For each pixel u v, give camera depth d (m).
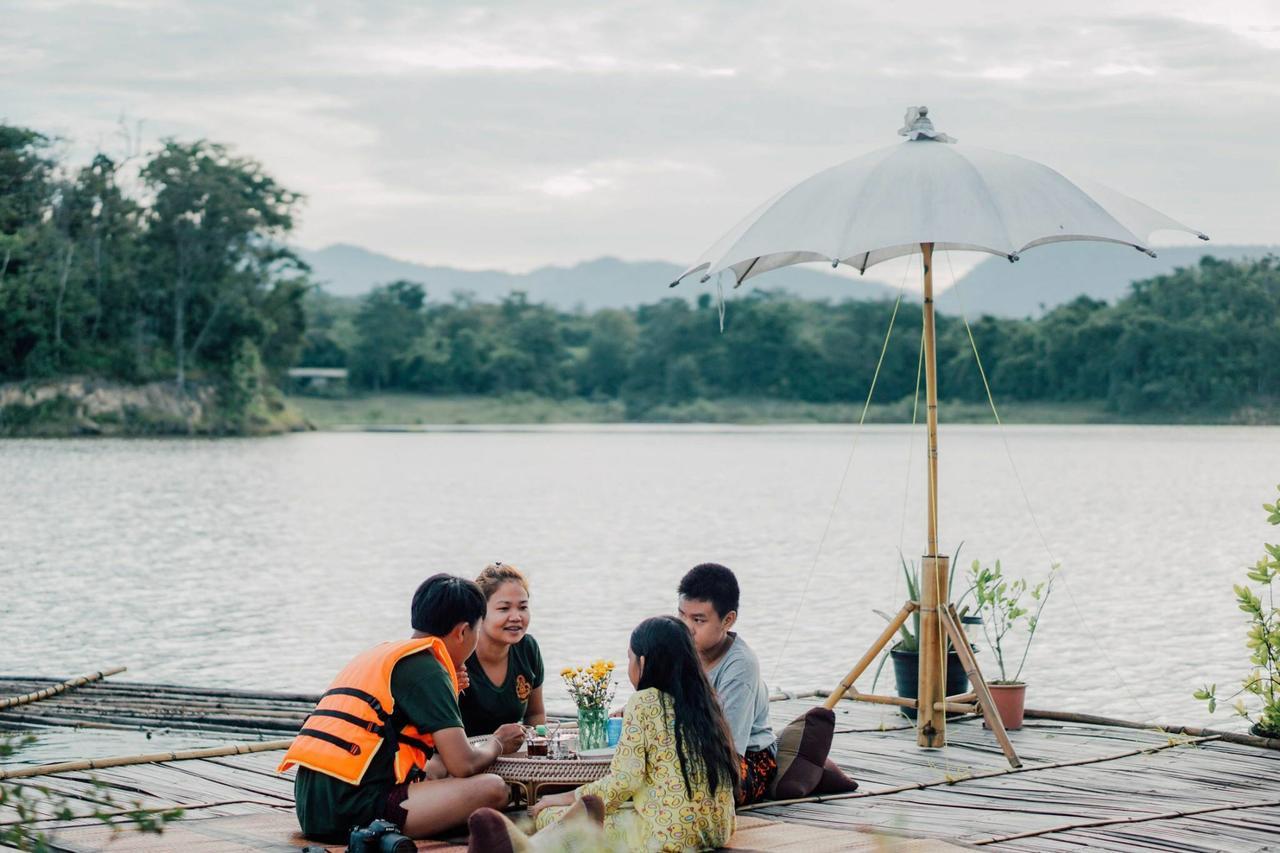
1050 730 7.62
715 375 124.38
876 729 7.68
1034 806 5.82
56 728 8.24
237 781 6.39
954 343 116.88
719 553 24.02
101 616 16.67
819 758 6.00
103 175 82.00
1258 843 5.22
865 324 120.75
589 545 25.50
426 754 5.36
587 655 13.78
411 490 40.78
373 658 5.32
